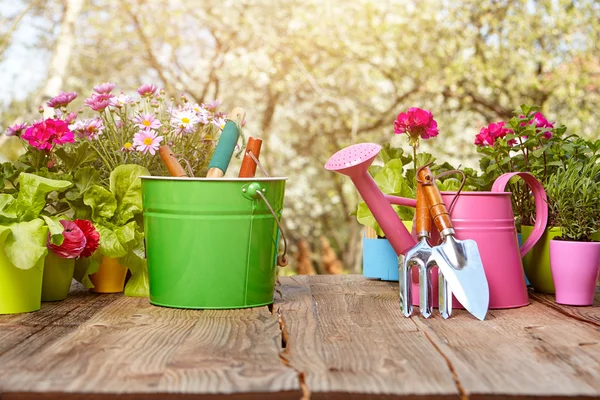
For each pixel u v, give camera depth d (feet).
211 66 20.61
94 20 20.49
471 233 4.23
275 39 20.07
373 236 5.68
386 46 20.18
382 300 4.51
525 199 5.29
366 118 21.72
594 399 2.43
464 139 21.04
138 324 3.68
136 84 21.47
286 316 3.91
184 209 4.10
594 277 4.36
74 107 20.11
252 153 4.43
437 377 2.63
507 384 2.54
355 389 2.47
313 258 25.41
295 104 22.08
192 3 20.12
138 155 5.24
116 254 4.48
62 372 2.68
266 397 2.45
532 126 5.10
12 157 20.12
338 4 19.84
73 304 4.35
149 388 2.47
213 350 3.05
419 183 4.12
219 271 4.13
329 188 23.95
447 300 3.92
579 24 19.42
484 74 19.26
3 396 2.44
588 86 19.74
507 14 19.60
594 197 4.42
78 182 4.69
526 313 4.08
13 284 3.99
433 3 19.76
